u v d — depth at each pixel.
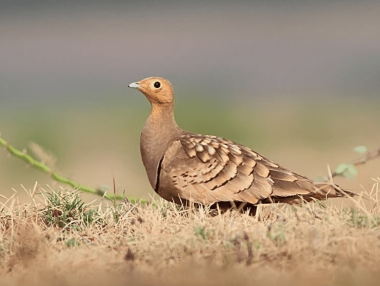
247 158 17.03
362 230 14.20
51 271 13.55
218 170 16.91
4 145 18.98
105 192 18.08
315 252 13.52
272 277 12.80
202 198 16.94
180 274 13.02
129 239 14.91
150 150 17.83
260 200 16.72
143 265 13.56
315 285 12.59
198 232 14.32
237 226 14.89
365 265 13.21
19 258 14.48
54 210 16.72
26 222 15.91
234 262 13.33
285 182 16.72
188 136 17.72
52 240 15.25
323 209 15.97
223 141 17.58
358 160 18.22
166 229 15.41
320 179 17.97
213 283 12.74
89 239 15.60
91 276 13.32
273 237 13.88
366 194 16.77
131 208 16.80
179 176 17.09
